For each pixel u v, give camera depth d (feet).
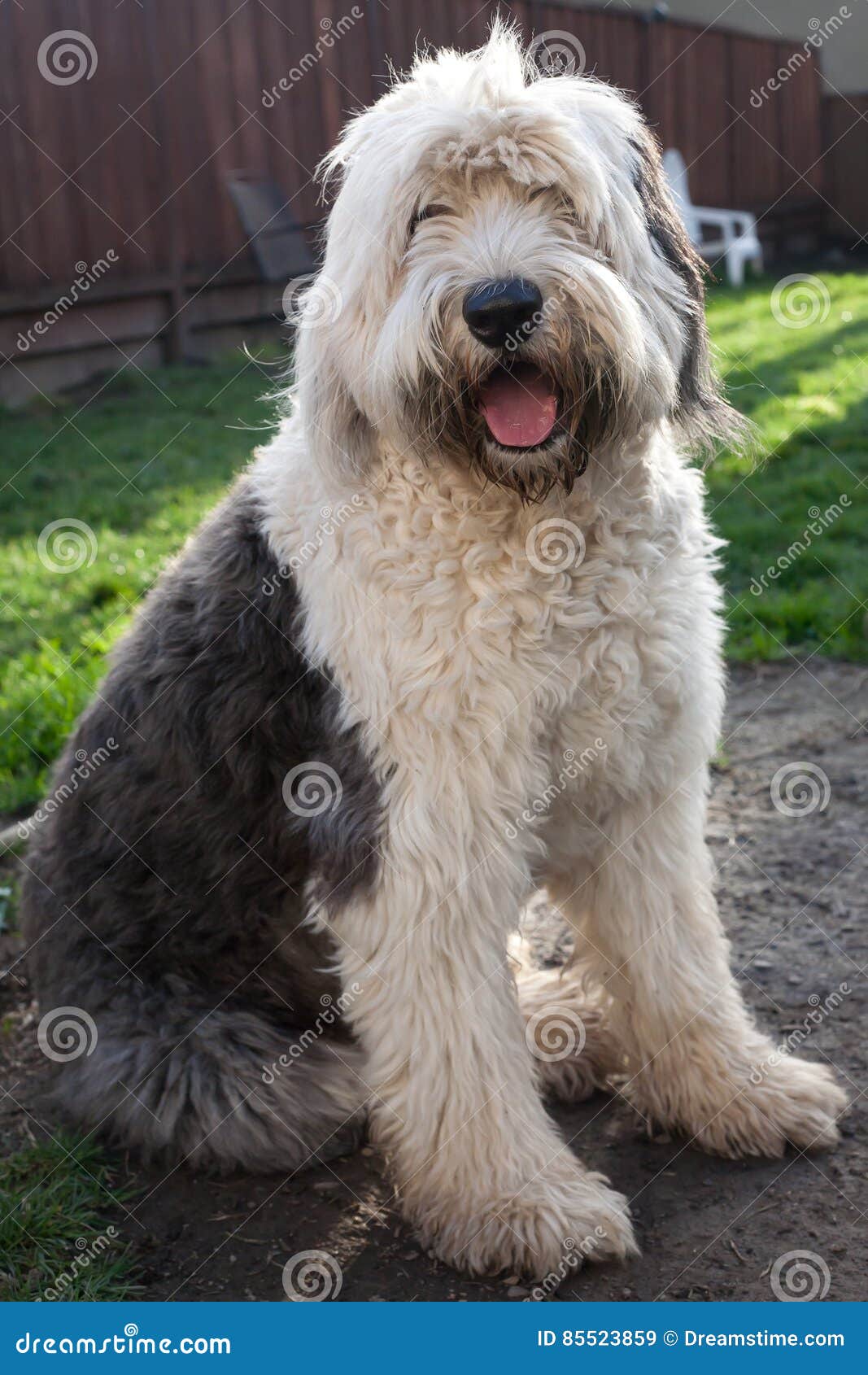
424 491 7.91
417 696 7.93
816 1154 9.00
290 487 8.75
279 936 9.60
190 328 36.58
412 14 39.04
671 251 8.75
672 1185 8.85
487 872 8.11
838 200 57.26
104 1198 9.07
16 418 30.86
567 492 7.85
